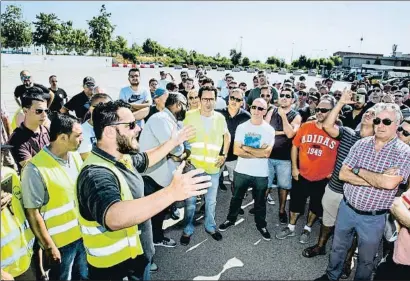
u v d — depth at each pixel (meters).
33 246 2.34
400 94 6.38
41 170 2.09
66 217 2.23
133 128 1.78
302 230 4.02
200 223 4.08
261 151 3.52
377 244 2.59
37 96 2.70
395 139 2.48
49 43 42.59
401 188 4.20
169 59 60.78
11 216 1.99
